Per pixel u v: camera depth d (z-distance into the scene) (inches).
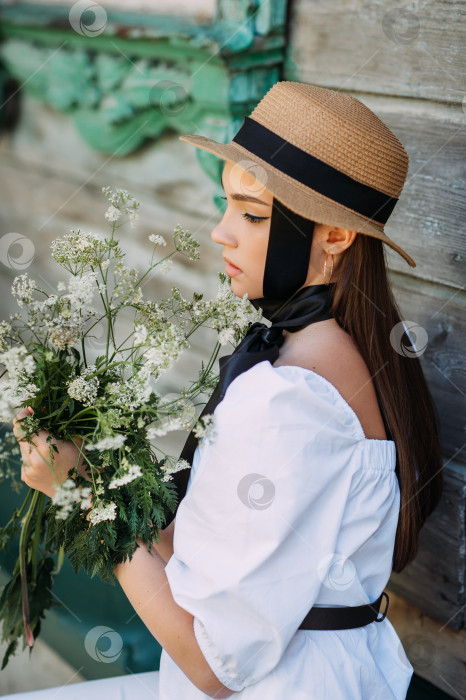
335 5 68.3
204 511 41.9
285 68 75.3
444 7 58.2
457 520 63.0
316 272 46.3
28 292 46.6
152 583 44.9
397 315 48.0
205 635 41.8
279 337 46.2
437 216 61.4
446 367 62.7
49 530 50.3
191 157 90.0
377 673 44.6
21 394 45.3
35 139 112.3
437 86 59.9
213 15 81.0
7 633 56.9
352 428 42.3
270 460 40.3
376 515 43.6
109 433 42.4
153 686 56.7
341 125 44.0
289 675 42.3
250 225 45.6
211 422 42.0
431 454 53.2
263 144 45.4
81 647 71.7
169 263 50.9
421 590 67.2
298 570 41.4
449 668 66.0
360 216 45.1
